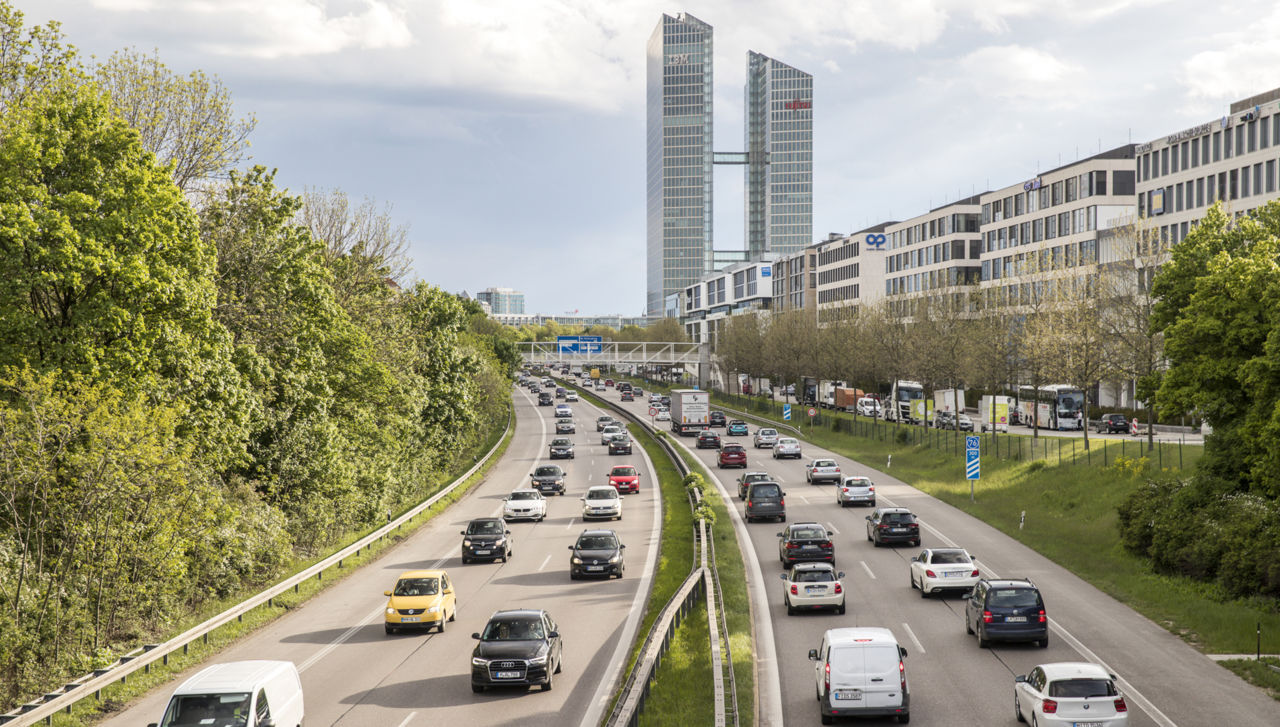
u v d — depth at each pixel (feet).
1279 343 103.14
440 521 160.45
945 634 85.76
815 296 581.94
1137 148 300.40
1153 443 183.73
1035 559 120.98
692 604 92.48
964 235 418.31
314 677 73.36
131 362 90.89
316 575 113.70
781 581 110.11
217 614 89.61
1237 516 104.17
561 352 460.55
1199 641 82.94
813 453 257.34
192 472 93.04
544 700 66.59
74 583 82.58
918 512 160.04
